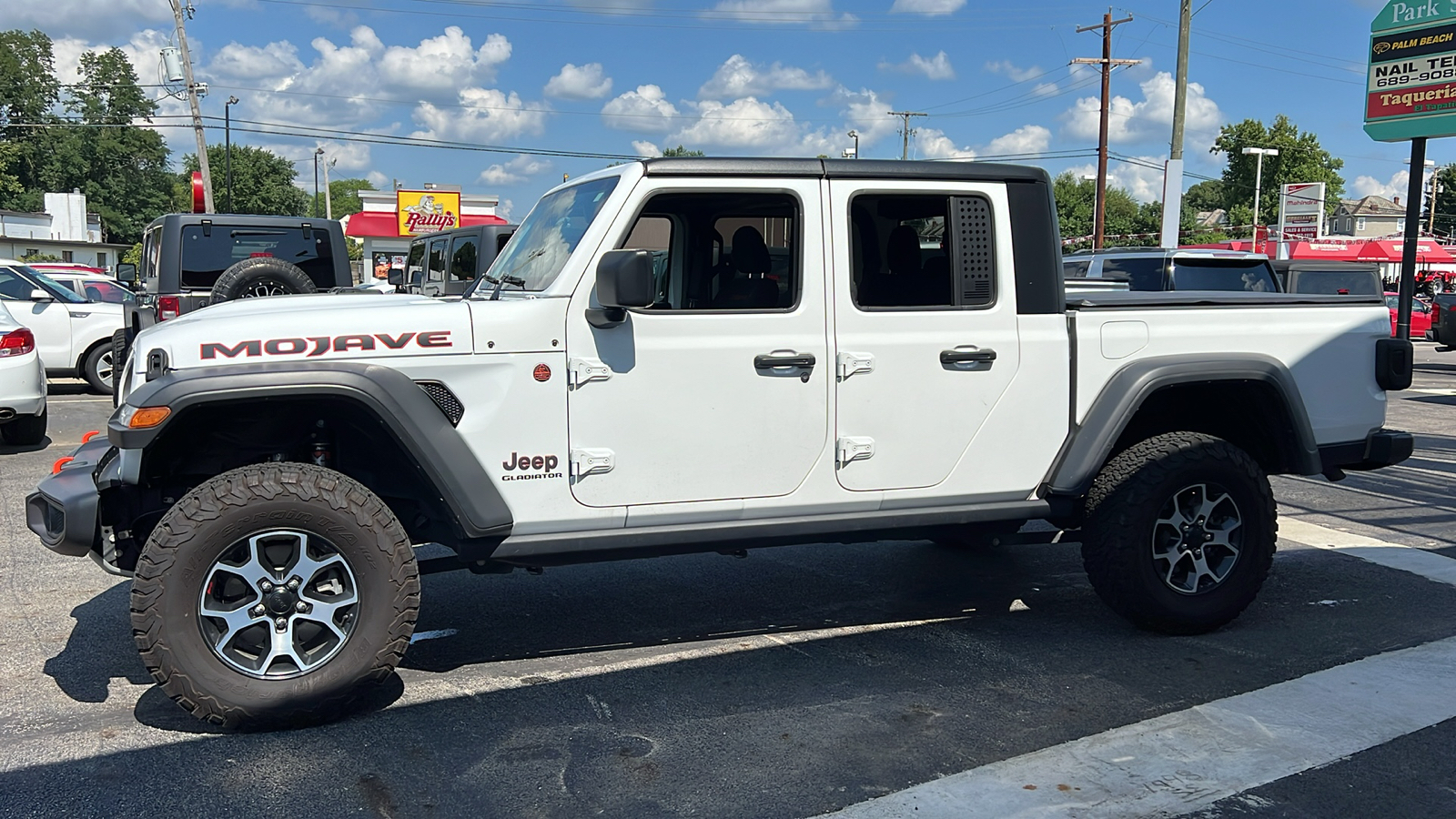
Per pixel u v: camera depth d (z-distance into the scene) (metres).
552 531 3.90
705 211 4.24
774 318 4.03
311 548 3.62
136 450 3.58
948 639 4.70
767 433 4.05
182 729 3.66
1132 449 4.58
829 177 4.09
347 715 3.79
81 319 13.06
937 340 4.23
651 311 3.90
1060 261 4.45
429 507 4.01
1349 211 101.56
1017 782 3.29
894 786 3.27
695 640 4.67
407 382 3.65
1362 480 8.68
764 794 3.22
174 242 9.83
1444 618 4.98
